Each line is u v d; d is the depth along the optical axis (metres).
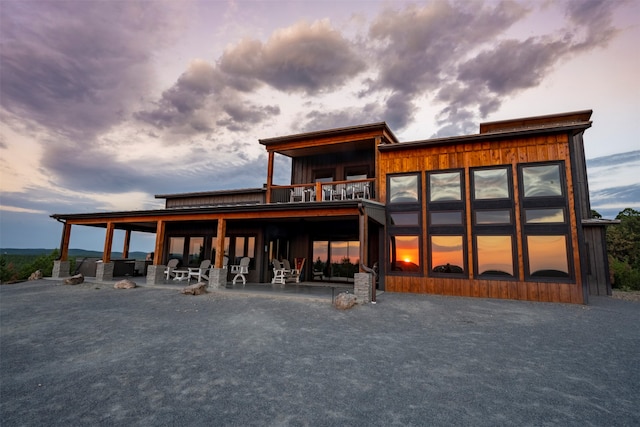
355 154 13.34
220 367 3.76
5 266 15.87
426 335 5.23
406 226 10.35
